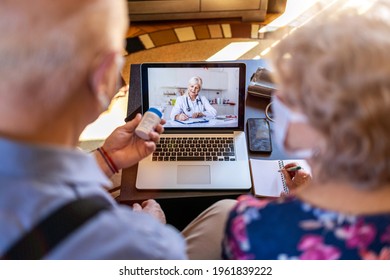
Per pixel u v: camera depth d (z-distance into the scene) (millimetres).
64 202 445
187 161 1055
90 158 514
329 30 425
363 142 387
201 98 1094
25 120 433
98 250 445
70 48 416
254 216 485
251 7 2416
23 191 430
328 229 433
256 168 1030
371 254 425
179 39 2373
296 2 2613
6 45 399
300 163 1025
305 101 423
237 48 2305
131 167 1050
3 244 424
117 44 477
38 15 404
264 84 1189
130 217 500
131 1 2375
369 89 374
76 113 477
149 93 1096
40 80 414
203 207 1083
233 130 1123
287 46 448
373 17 436
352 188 434
